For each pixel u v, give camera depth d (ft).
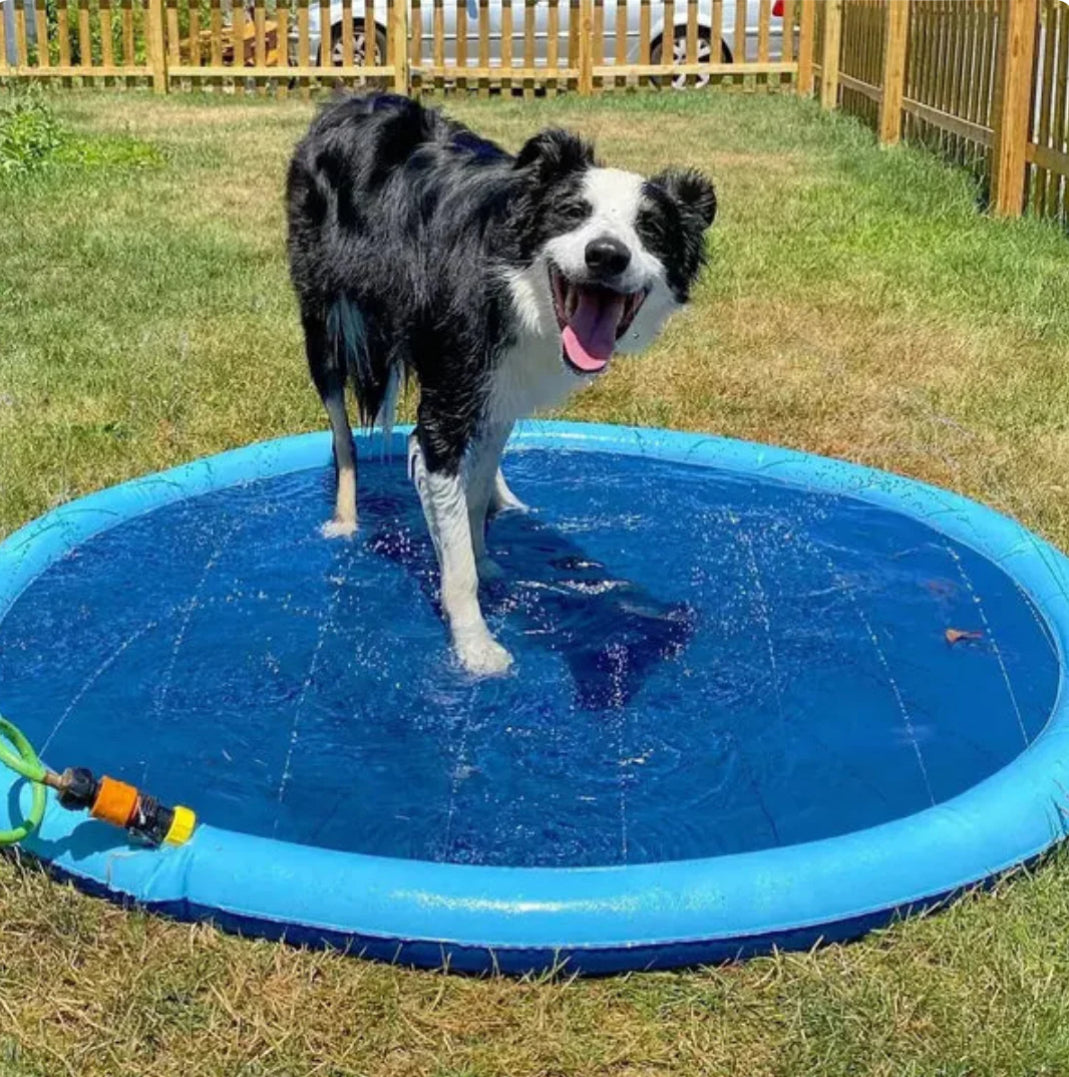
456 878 4.87
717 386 10.87
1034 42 15.42
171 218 15.93
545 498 9.00
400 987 4.75
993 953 4.91
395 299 7.33
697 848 5.57
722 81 29.45
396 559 8.13
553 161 6.57
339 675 6.84
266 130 23.20
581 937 4.75
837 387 10.83
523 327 6.73
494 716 6.52
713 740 6.35
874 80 22.56
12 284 12.98
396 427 9.94
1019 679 6.88
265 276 13.43
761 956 4.88
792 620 7.46
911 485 8.84
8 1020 4.57
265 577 7.85
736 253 14.32
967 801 5.39
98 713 6.45
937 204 16.28
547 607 7.58
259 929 4.91
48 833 5.19
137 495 8.59
